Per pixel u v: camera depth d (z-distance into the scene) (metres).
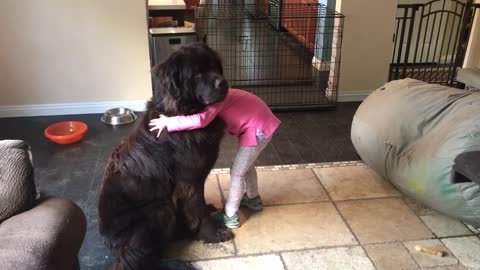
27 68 3.37
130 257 1.76
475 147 1.96
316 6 4.68
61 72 3.43
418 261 1.94
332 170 2.71
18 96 3.45
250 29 5.99
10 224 1.24
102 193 1.78
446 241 2.07
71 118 3.48
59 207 1.34
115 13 3.31
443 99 2.36
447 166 2.02
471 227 2.17
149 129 1.80
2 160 1.30
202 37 3.96
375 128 2.47
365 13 3.70
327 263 1.93
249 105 1.93
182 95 1.69
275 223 2.20
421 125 2.34
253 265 1.92
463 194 1.99
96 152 2.93
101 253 2.00
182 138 1.76
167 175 1.80
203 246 2.04
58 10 3.24
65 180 2.59
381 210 2.30
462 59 4.25
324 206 2.33
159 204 1.80
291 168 2.73
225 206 2.14
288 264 1.93
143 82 3.56
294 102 3.80
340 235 2.11
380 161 2.44
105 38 3.38
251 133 1.94
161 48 3.83
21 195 1.29
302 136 3.22
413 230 2.15
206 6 5.00
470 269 1.89
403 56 4.88
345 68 3.86
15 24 3.23
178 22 4.29
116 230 1.77
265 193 2.45
